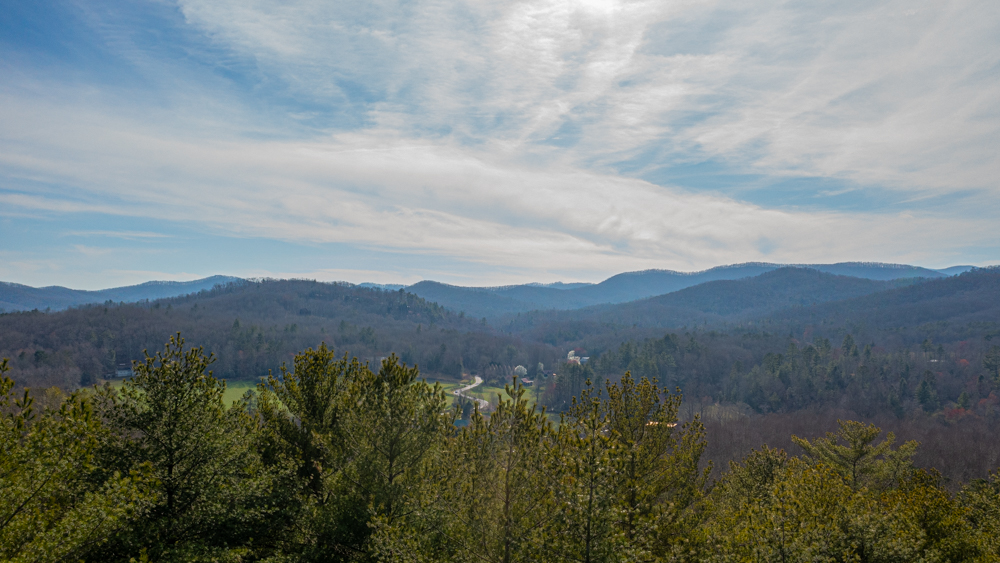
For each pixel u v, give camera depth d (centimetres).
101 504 790
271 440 1260
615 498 864
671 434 1380
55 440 787
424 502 1055
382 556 954
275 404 1299
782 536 998
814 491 1251
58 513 796
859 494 1216
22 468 747
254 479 1107
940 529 1373
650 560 904
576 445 863
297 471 1235
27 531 719
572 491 852
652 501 1279
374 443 1170
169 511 1026
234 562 949
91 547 798
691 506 1352
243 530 1076
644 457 1310
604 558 828
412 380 1227
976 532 1364
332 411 1270
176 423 1039
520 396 980
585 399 1282
